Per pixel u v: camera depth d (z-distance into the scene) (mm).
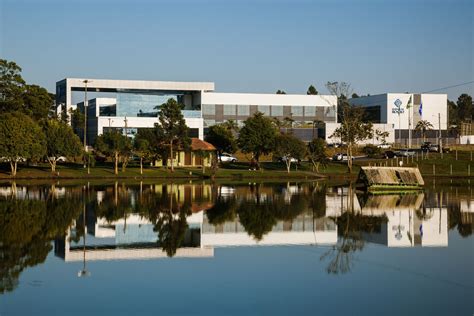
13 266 29703
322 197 67000
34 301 23844
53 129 104125
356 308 23016
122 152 109438
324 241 37219
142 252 33656
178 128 113875
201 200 62188
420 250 34000
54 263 30438
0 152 97250
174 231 41156
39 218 46375
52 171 105375
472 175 111250
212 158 115250
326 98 178125
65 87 156125
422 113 183500
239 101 172250
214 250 34312
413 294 24812
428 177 109562
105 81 154250
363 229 42094
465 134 194500
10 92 125875
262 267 29844
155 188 79812
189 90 161250
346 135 121062
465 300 23938
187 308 23047
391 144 166500
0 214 48344
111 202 59094
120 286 26141
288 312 22578
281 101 175875
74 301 23875
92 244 35938
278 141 114938
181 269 29391
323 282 26812
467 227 42875
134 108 152125
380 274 28203
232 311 22734
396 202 61750
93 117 148500
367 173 79438
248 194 70375
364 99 190875
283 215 49688
